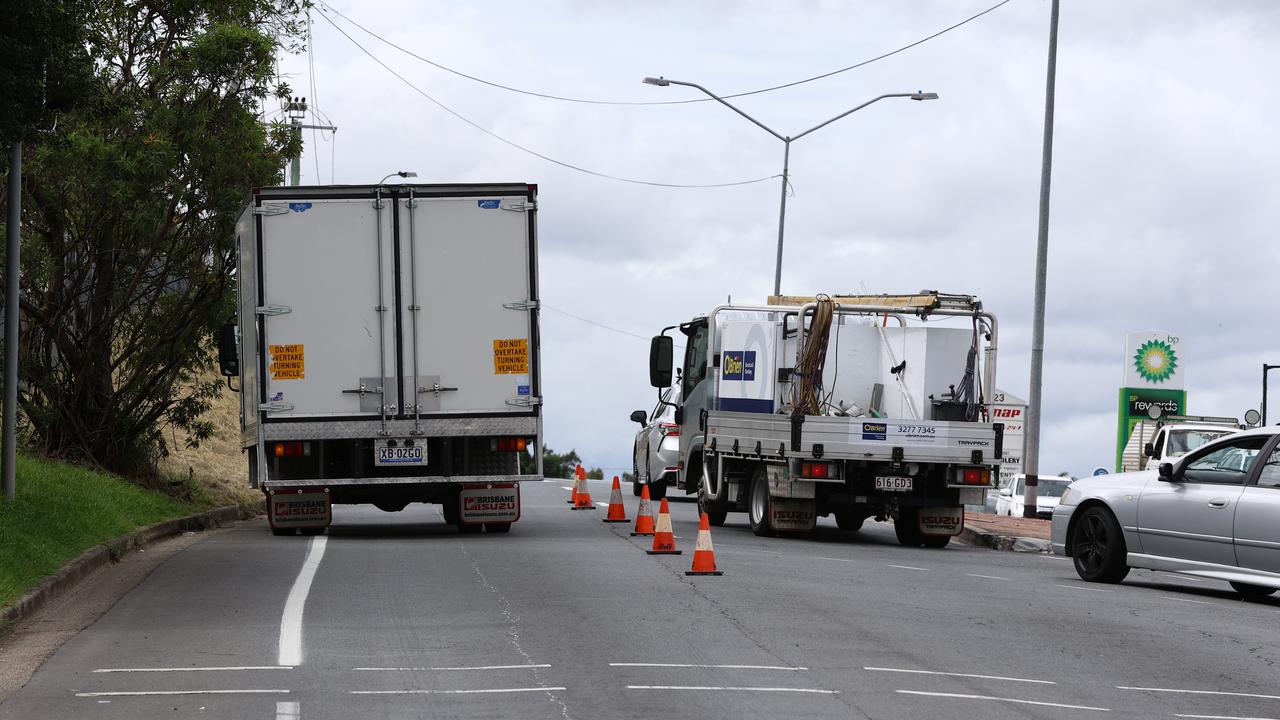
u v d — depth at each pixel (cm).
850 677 1137
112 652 1220
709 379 2792
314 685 1075
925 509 2525
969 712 1021
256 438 2230
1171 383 6112
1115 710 1051
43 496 2066
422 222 2216
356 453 2245
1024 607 1605
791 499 2516
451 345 2219
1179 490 1861
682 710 1001
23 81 1619
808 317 2511
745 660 1200
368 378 2206
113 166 2403
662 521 2086
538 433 2238
